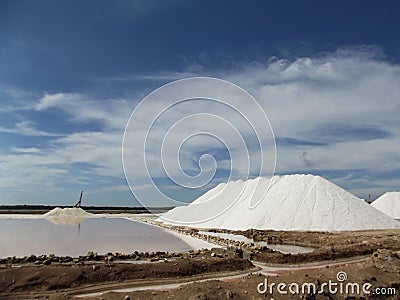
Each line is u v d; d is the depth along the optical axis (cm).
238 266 1622
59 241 2628
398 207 5375
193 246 2494
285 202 3562
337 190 3678
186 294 1092
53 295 1184
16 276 1286
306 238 2695
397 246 2203
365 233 2927
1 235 2880
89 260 1716
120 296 1118
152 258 1809
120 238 2909
